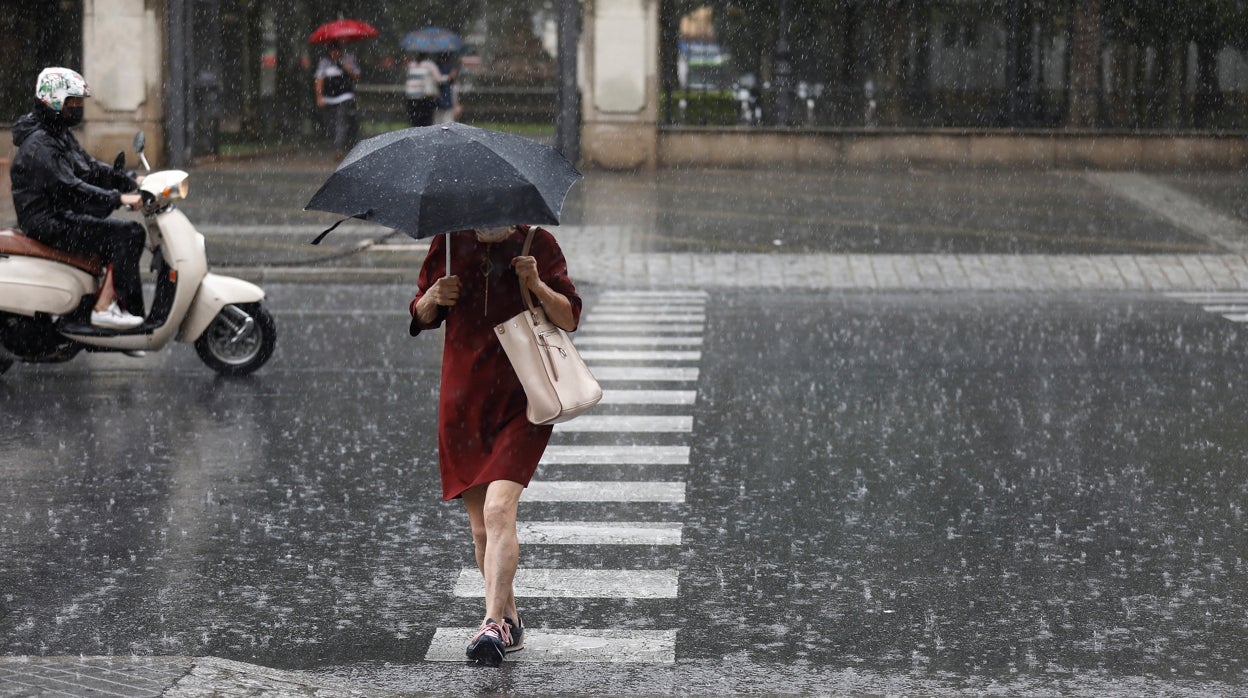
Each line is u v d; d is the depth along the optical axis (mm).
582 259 34125
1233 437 17391
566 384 9938
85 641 10492
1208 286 32625
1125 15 51156
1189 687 9570
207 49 51656
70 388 20562
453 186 9320
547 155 9891
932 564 12414
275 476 15586
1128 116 51469
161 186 20406
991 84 51500
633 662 10117
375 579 12070
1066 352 23688
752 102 51094
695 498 14641
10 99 50781
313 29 56406
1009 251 35188
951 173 49781
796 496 14711
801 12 50906
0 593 11594
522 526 13641
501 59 56438
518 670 9969
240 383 21016
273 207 41031
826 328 26375
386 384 20969
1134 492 14820
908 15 51062
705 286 32188
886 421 18312
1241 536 13219
